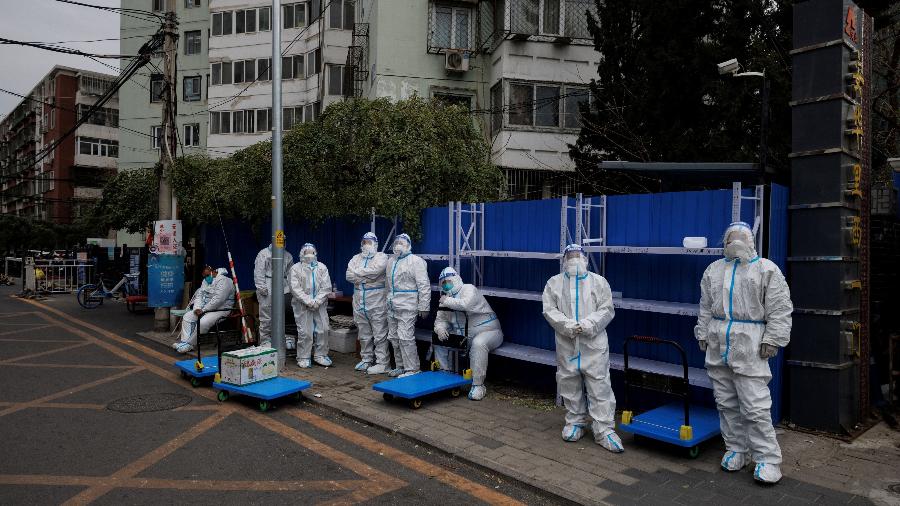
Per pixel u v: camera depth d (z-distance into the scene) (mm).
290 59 26828
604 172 13227
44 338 11188
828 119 5551
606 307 5316
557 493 4273
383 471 4805
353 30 21484
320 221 10625
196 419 6156
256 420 6148
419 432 5645
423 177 9328
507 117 17250
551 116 17516
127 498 4246
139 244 33500
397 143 9195
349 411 6328
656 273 6383
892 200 6652
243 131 27969
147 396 7031
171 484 4504
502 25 17641
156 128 31953
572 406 5449
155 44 12430
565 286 5484
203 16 31031
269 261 9523
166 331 11688
